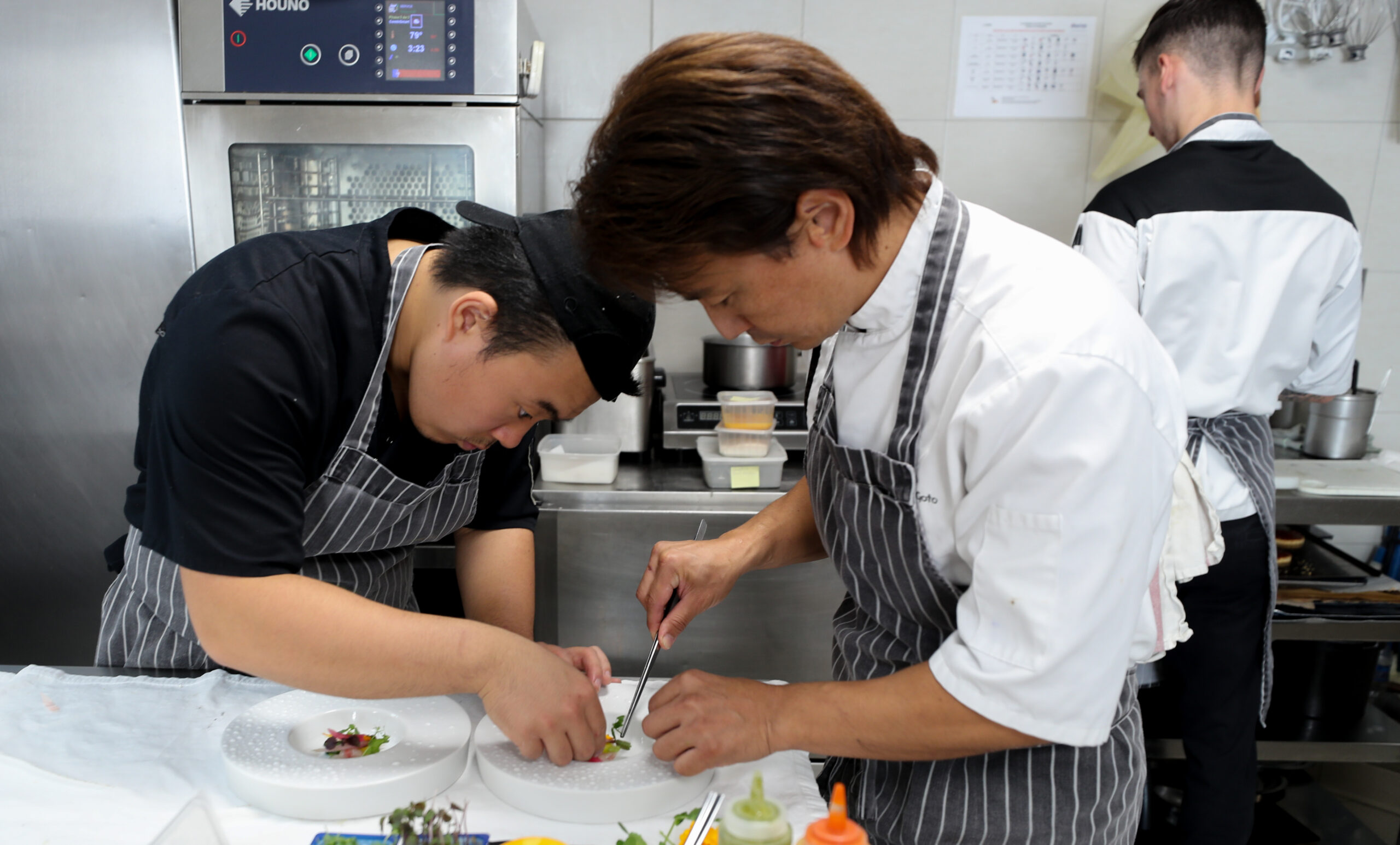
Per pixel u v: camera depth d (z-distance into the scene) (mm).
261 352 905
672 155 660
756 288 746
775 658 2121
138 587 1260
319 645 896
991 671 757
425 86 1916
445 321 940
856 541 929
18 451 2104
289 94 1914
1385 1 2434
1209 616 1719
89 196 1986
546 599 2072
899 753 829
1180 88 1796
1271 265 1667
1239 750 1757
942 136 2543
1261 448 1734
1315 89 2521
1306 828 2186
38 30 1910
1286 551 2271
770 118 656
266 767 939
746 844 644
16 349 2057
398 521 1186
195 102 1927
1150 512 744
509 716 955
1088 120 2527
